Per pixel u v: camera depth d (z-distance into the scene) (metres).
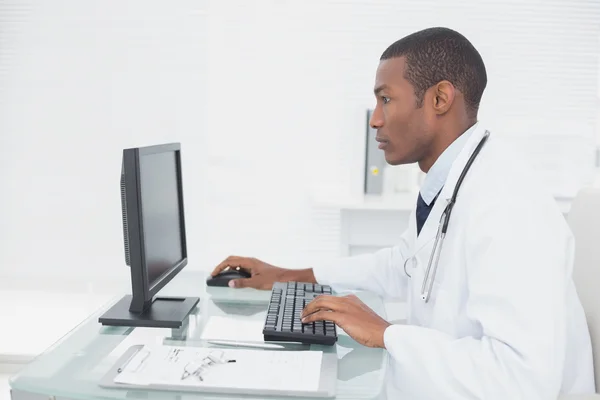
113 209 2.68
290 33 2.60
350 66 2.62
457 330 1.14
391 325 1.09
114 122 2.64
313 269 1.60
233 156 2.67
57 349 1.10
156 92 2.62
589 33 2.61
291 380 0.95
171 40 2.60
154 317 1.24
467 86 1.18
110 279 2.72
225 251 2.72
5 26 2.58
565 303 1.04
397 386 1.06
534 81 2.62
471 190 1.16
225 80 2.62
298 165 2.67
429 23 2.60
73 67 2.61
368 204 2.23
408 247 1.50
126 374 0.96
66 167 2.66
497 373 0.98
